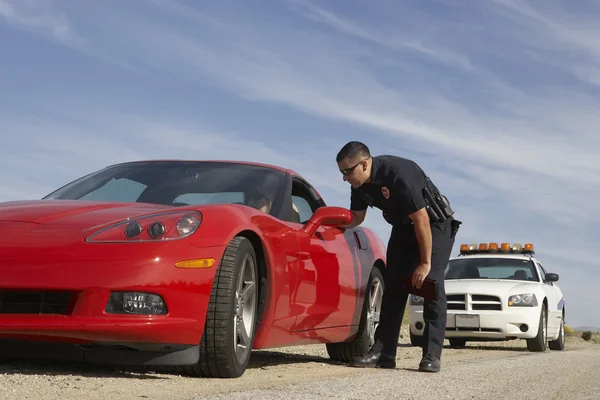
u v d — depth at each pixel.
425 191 4.46
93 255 3.16
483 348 10.74
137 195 4.21
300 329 4.31
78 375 3.18
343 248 4.96
